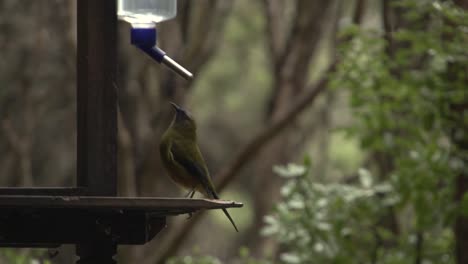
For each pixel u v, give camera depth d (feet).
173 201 22.85
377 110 41.83
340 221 42.52
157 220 28.81
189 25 60.54
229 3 65.72
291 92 67.36
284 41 70.38
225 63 92.27
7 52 67.92
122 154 56.95
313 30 66.80
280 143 74.79
